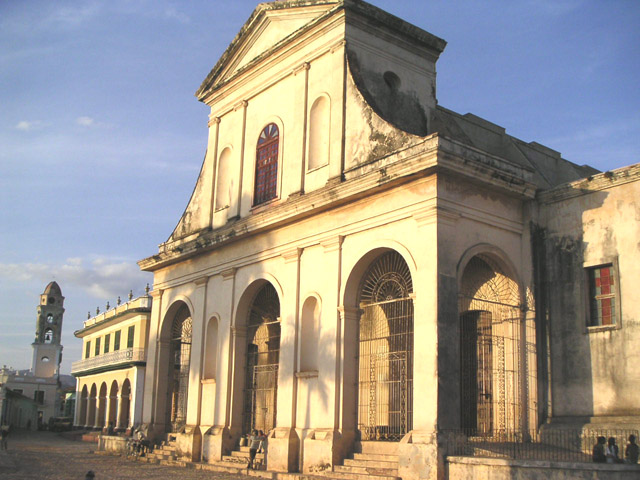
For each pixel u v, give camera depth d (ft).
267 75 69.62
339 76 59.62
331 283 55.67
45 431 177.27
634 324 47.65
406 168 48.96
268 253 63.57
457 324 47.44
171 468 65.05
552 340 51.96
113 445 84.79
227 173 75.15
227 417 65.77
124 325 131.44
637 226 48.55
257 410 68.85
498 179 50.88
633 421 46.03
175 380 83.87
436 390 45.24
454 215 48.83
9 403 174.81
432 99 64.34
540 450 46.68
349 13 60.18
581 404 49.55
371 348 54.90
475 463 42.09
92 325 149.38
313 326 58.95
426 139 48.93
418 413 46.16
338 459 51.67
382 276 54.70
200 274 73.92
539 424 50.90
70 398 204.33
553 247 53.16
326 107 61.31
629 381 47.29
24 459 75.97
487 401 53.26
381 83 60.70
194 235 76.23
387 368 55.31
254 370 67.77
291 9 67.05
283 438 56.44
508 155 65.82
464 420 54.03
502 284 53.93
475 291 55.31
